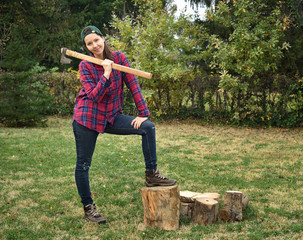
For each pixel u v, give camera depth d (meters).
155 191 2.98
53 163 5.61
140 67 10.49
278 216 3.31
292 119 9.68
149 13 11.30
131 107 11.45
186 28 11.51
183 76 10.86
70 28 22.52
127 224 3.15
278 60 10.05
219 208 3.56
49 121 11.07
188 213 3.32
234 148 6.89
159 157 6.10
